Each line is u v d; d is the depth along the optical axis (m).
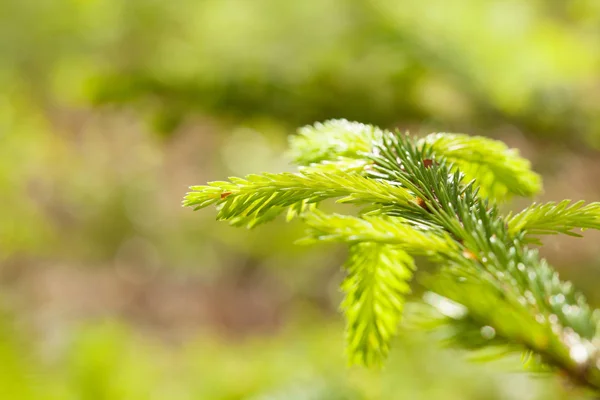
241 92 0.87
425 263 0.96
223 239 2.42
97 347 1.13
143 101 0.89
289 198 0.36
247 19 0.89
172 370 1.34
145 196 2.29
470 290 0.40
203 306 2.52
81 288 2.33
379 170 0.38
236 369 1.16
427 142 0.39
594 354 0.38
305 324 1.81
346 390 0.67
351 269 0.39
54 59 0.95
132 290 2.51
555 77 0.89
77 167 1.83
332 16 0.89
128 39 0.92
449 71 0.87
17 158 1.50
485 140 0.39
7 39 0.93
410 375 0.98
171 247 2.52
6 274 2.16
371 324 0.39
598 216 0.36
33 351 1.36
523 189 0.40
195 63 0.88
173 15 0.91
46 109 1.34
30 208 1.91
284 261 2.24
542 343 0.39
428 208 0.37
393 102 0.86
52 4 0.93
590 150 0.92
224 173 2.06
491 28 0.90
